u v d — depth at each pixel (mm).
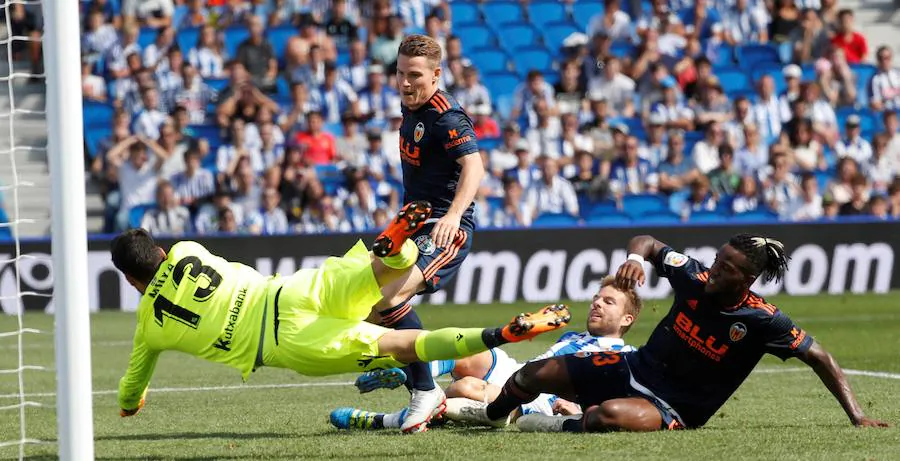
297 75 60406
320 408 24469
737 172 60375
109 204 55094
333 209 54688
